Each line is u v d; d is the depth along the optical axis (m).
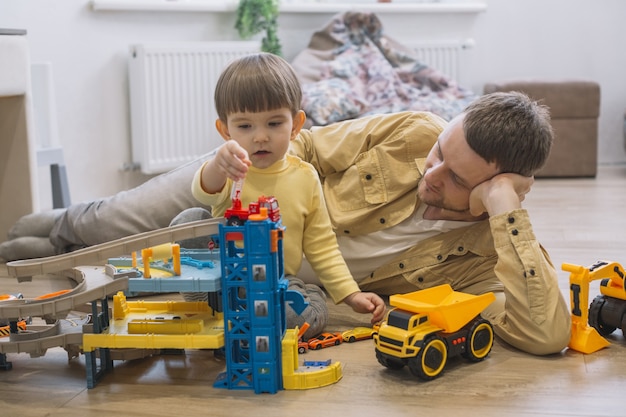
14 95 2.38
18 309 1.26
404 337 1.26
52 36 3.16
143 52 3.36
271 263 1.20
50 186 3.17
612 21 4.50
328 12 4.07
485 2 4.43
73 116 3.28
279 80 1.40
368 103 3.44
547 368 1.33
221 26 3.78
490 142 1.41
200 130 3.63
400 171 1.73
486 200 1.44
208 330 1.27
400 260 1.71
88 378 1.27
